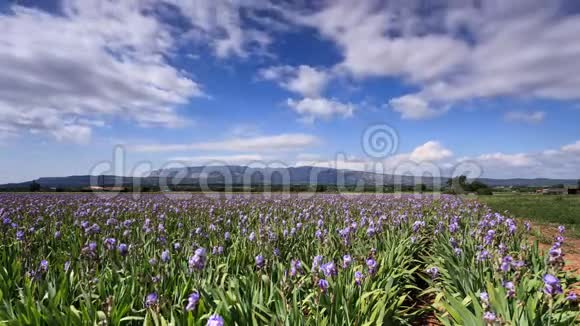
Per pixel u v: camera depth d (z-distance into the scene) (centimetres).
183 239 798
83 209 1360
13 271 512
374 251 624
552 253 429
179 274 509
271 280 470
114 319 368
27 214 1277
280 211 1445
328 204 1798
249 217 1198
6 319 354
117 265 573
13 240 758
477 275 502
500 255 530
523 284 450
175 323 348
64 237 830
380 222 827
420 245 824
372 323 403
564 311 405
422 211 1480
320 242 699
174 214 1394
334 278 475
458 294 479
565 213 1959
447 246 693
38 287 445
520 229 862
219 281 522
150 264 518
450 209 1491
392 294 463
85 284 450
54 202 1980
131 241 734
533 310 370
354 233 777
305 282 512
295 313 370
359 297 438
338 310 401
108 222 908
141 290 447
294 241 767
